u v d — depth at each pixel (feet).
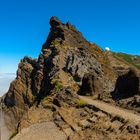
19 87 490.49
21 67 505.25
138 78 294.87
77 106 282.97
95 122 238.68
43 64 460.55
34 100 440.45
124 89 302.45
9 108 503.20
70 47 452.35
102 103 289.94
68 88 313.12
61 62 413.59
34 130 255.09
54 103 294.46
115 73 483.10
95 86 351.46
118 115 232.94
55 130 246.27
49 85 373.40
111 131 215.92
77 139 222.07
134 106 263.90
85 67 407.64
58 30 486.38
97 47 489.26
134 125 208.95
